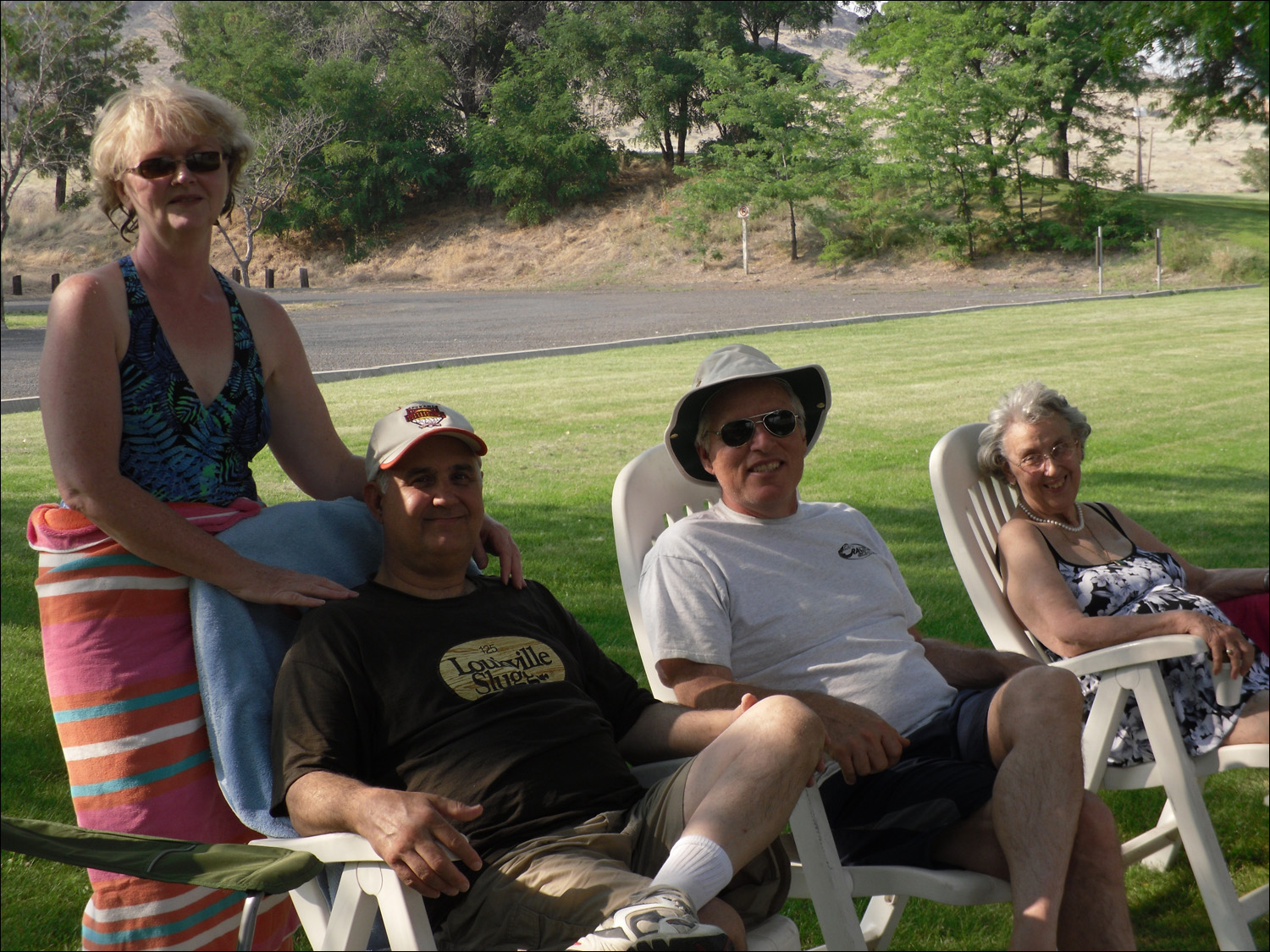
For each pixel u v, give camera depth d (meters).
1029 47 40.31
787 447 2.85
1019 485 3.36
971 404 11.89
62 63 35.69
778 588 2.79
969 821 2.44
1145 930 2.88
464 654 2.29
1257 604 3.46
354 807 1.89
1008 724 2.45
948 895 2.33
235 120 2.35
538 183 50.75
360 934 1.91
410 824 1.83
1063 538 3.34
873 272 40.91
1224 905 2.63
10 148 33.78
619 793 2.29
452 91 54.34
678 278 43.88
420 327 25.39
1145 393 12.66
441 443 2.37
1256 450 9.26
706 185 44.84
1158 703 2.70
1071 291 33.19
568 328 23.98
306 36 52.97
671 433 3.04
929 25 42.28
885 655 2.79
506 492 7.82
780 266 43.31
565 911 1.97
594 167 51.56
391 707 2.20
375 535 2.61
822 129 44.47
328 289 46.00
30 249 51.31
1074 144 41.22
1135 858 3.09
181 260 2.31
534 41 54.69
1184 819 2.67
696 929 1.73
